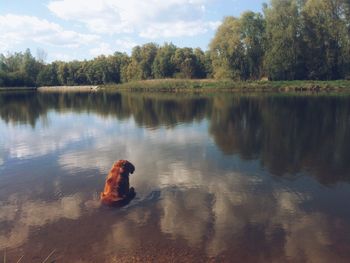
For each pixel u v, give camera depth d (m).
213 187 13.88
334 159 17.78
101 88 104.81
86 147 21.31
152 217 11.22
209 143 21.70
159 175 15.38
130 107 44.91
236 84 70.88
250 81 72.81
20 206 12.34
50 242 9.81
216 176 15.20
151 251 9.26
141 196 12.99
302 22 67.81
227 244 9.55
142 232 10.24
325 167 16.44
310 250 9.20
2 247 9.63
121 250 9.31
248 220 10.97
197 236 9.97
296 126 27.14
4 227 10.77
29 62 128.62
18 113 41.25
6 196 13.34
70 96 74.75
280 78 71.38
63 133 26.53
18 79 123.06
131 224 10.75
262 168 16.33
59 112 41.44
